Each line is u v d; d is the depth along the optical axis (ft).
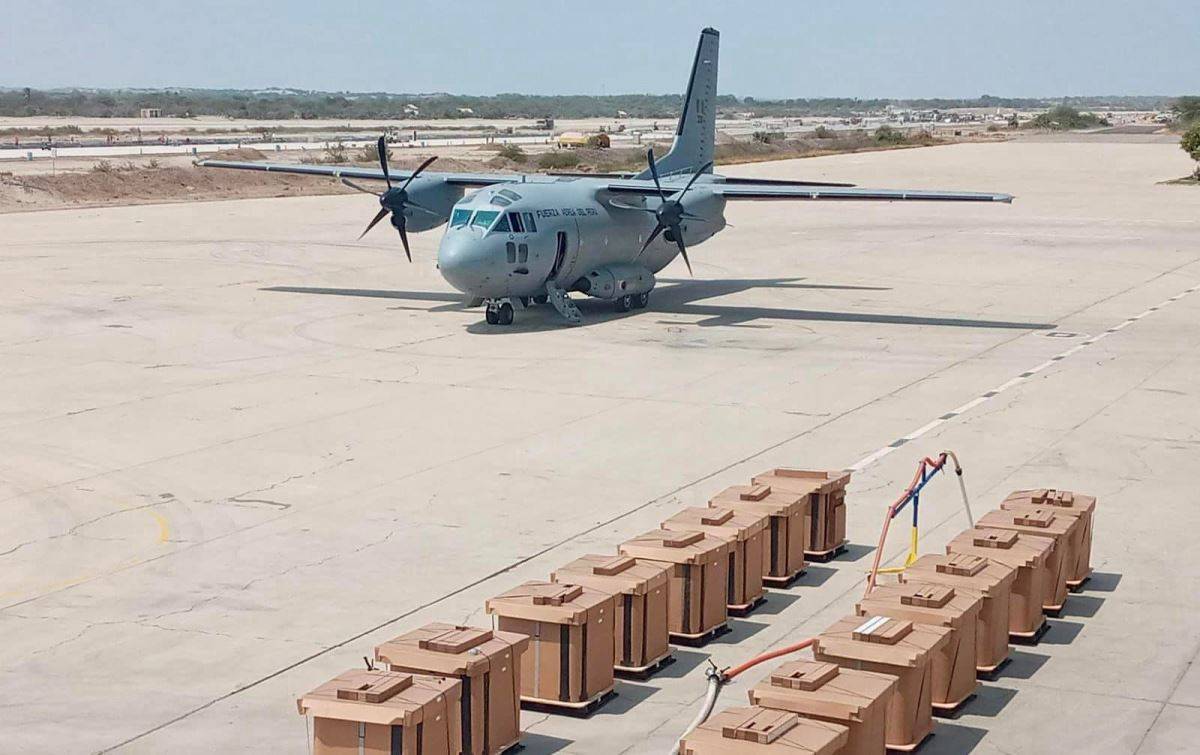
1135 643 51.11
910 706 41.86
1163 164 384.68
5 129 592.60
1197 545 61.98
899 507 55.77
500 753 42.19
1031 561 50.49
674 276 164.55
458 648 41.60
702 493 70.18
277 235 204.74
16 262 168.55
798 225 230.89
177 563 59.98
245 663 48.98
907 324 126.31
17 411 89.71
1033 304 139.03
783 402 92.07
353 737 37.96
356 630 51.96
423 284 154.81
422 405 91.40
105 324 124.26
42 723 44.09
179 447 80.33
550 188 126.62
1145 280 157.07
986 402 91.45
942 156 436.35
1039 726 44.16
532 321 127.95
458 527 64.85
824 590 57.52
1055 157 424.46
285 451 79.36
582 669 45.34
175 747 42.37
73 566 59.62
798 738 36.06
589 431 83.97
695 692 47.37
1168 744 42.45
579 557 60.08
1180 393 94.32
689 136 149.28
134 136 536.01
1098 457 77.00
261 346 113.70
